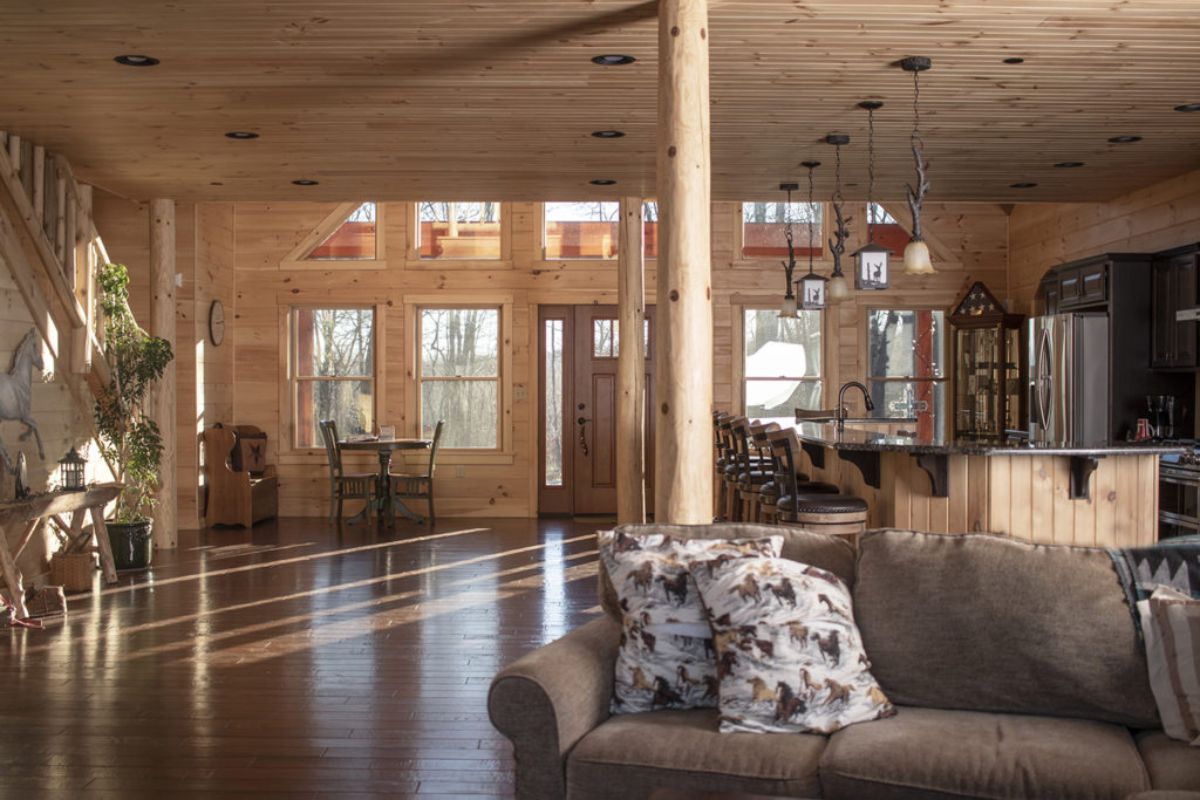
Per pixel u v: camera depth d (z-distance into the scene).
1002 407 10.22
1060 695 2.95
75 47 5.25
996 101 6.20
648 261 11.30
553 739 2.76
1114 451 4.93
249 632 5.92
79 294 7.70
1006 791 2.52
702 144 4.59
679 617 3.09
